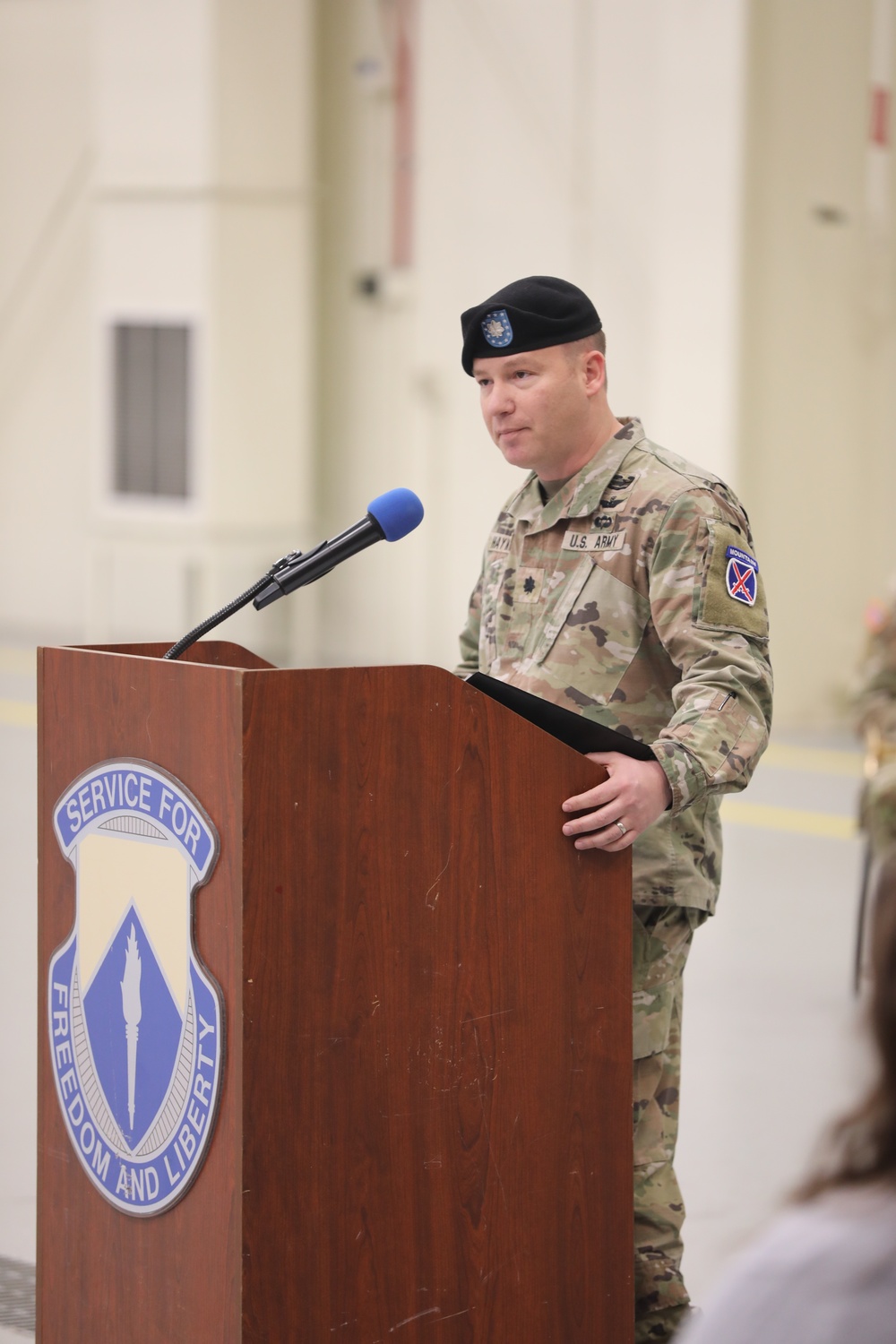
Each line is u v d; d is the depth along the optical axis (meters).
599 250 25.56
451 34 27.22
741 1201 9.27
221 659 6.27
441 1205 5.29
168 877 5.08
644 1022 6.50
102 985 5.38
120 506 29.19
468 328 6.57
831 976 13.60
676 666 6.26
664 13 24.34
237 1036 4.84
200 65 27.52
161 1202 5.16
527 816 5.46
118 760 5.26
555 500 6.64
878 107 24.06
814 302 24.05
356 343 28.98
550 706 5.47
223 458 28.36
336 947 5.01
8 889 16.00
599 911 5.68
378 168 28.38
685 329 23.88
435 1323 5.29
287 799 4.88
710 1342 2.88
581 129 25.67
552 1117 5.58
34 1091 10.97
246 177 27.97
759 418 23.73
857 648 24.78
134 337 28.72
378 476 28.91
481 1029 5.38
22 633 33.00
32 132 31.81
